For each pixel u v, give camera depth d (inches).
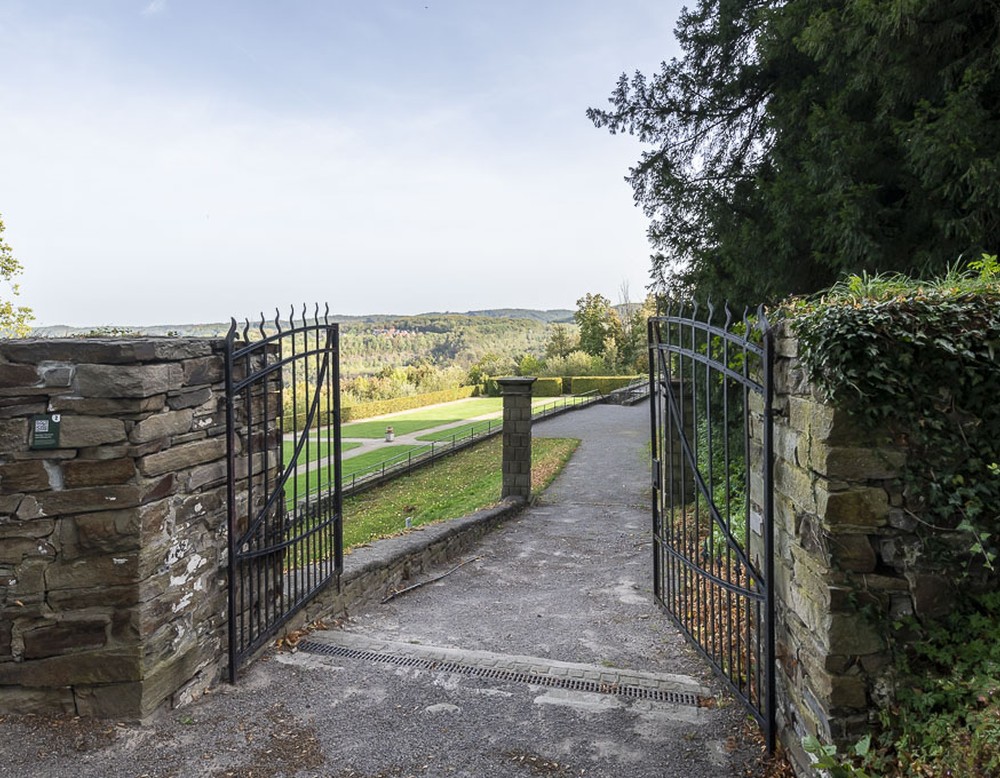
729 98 399.5
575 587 247.1
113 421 117.4
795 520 108.3
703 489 155.4
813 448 99.3
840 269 291.3
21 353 115.2
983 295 95.6
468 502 508.7
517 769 112.0
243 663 148.6
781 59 339.3
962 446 92.0
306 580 180.1
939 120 232.2
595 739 121.8
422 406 1615.4
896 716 90.3
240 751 116.0
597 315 2015.3
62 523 118.0
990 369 91.4
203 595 138.4
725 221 375.6
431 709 132.7
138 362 118.0
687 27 422.0
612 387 1731.1
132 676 120.6
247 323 149.0
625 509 425.1
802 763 105.1
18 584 118.1
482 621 202.2
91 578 119.0
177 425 128.9
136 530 119.0
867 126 276.2
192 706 131.7
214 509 142.3
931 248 260.5
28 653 119.0
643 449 719.1
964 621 91.4
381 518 496.4
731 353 171.9
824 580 95.6
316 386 178.2
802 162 305.7
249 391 147.6
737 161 423.2
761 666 125.6
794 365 108.0
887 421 93.5
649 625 195.5
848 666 93.4
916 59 246.7
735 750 118.2
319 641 168.2
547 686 144.4
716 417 323.9
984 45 241.6
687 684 146.6
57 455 117.0
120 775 108.0
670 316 175.3
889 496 93.4
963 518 91.8
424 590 242.8
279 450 165.5
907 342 92.1
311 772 110.3
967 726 80.7
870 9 238.4
